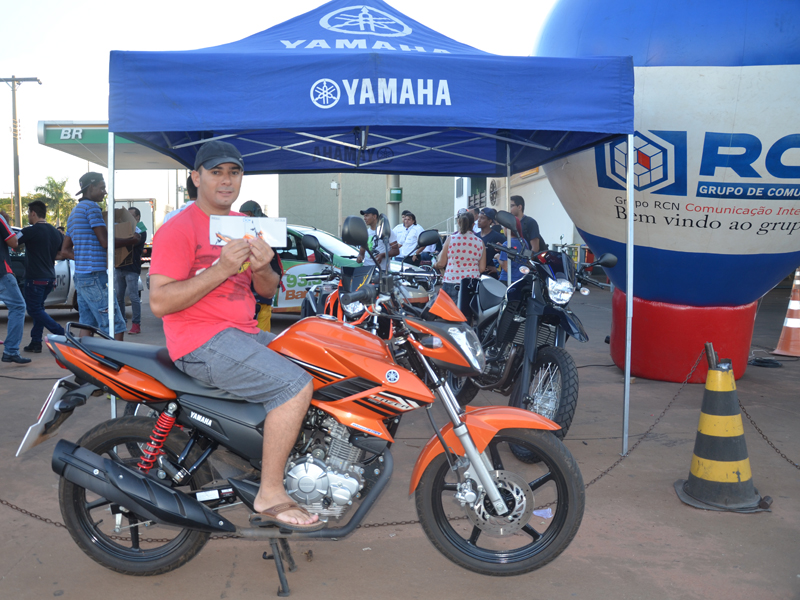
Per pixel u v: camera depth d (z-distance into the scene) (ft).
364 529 10.32
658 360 20.18
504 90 12.46
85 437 8.54
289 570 8.96
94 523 8.79
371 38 15.05
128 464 8.63
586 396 18.52
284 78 12.17
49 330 24.40
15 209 123.13
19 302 22.21
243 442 7.96
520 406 13.24
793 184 16.46
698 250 17.97
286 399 7.69
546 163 19.27
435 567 9.12
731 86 15.88
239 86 12.14
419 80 12.28
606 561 9.25
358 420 7.84
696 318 19.51
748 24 15.99
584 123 12.66
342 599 8.26
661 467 12.99
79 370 8.05
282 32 15.65
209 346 7.81
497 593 8.43
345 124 12.21
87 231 18.75
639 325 20.38
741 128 16.06
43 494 11.40
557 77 12.56
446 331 8.20
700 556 9.38
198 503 8.02
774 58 15.75
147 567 8.60
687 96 16.17
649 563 9.18
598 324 33.81
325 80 12.18
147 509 7.87
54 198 219.20
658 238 18.13
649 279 19.39
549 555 8.55
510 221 12.66
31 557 9.21
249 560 9.29
